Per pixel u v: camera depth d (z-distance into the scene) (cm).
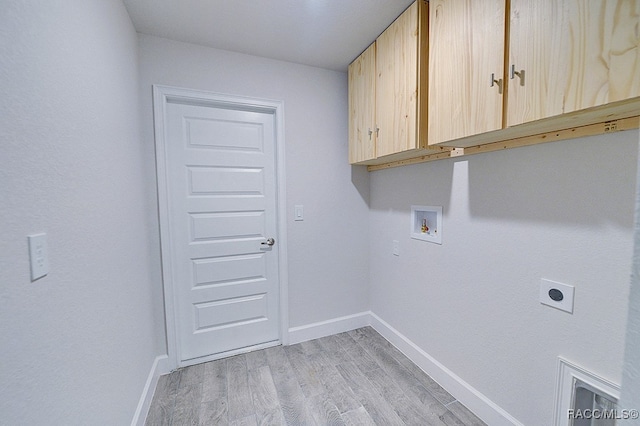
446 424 144
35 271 68
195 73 187
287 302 225
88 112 98
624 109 82
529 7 93
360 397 164
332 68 226
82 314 90
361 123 203
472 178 150
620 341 96
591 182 101
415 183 193
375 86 183
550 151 114
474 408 150
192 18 159
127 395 127
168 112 188
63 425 77
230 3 147
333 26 169
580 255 105
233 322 214
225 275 209
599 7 77
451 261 165
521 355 128
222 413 153
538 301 120
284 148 216
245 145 210
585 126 100
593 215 101
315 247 233
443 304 172
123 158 135
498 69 104
